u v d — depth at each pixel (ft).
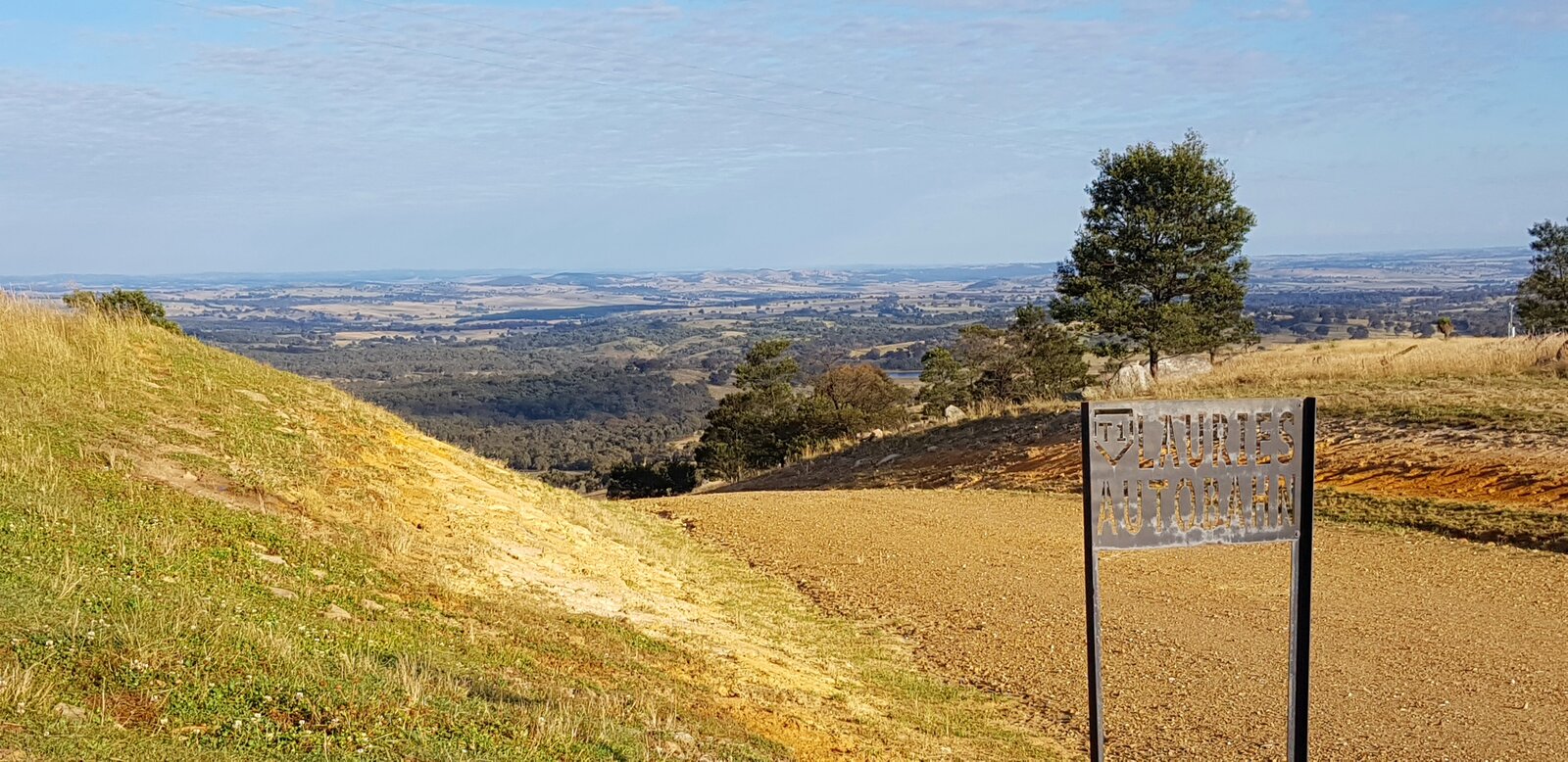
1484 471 59.26
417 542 35.32
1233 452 20.59
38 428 33.12
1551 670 34.19
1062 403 101.71
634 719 23.67
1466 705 31.32
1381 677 34.01
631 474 183.42
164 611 21.84
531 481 52.80
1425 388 78.89
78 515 26.99
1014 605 43.57
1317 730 29.66
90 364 40.96
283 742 17.99
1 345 39.45
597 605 35.60
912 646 38.96
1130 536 20.17
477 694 22.63
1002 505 68.90
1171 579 47.32
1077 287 135.13
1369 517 56.29
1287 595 43.98
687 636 34.40
